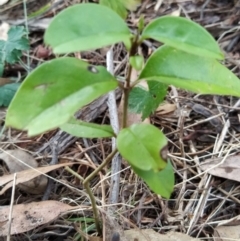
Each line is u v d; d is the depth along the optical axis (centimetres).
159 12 53
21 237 33
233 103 44
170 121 42
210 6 54
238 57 48
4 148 40
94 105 42
